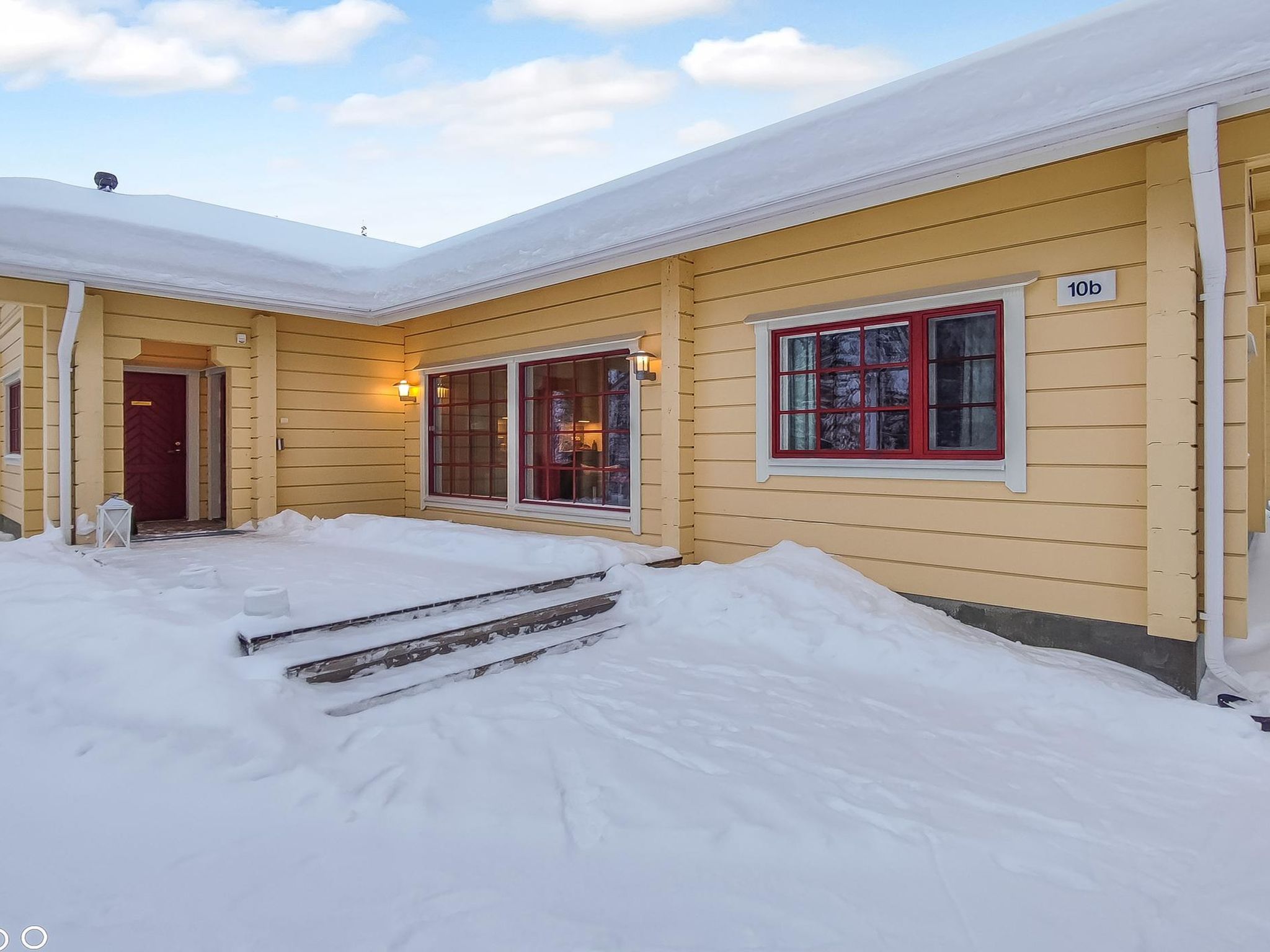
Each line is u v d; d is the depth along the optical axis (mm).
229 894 1751
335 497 7988
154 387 8492
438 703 3055
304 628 3309
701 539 5566
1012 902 1766
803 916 1700
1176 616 3404
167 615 3490
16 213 5477
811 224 4840
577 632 4035
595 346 6176
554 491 6773
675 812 2150
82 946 1545
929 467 4309
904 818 2143
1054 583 3859
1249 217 3838
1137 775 2496
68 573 4582
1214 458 3273
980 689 3260
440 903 1731
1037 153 3320
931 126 3570
